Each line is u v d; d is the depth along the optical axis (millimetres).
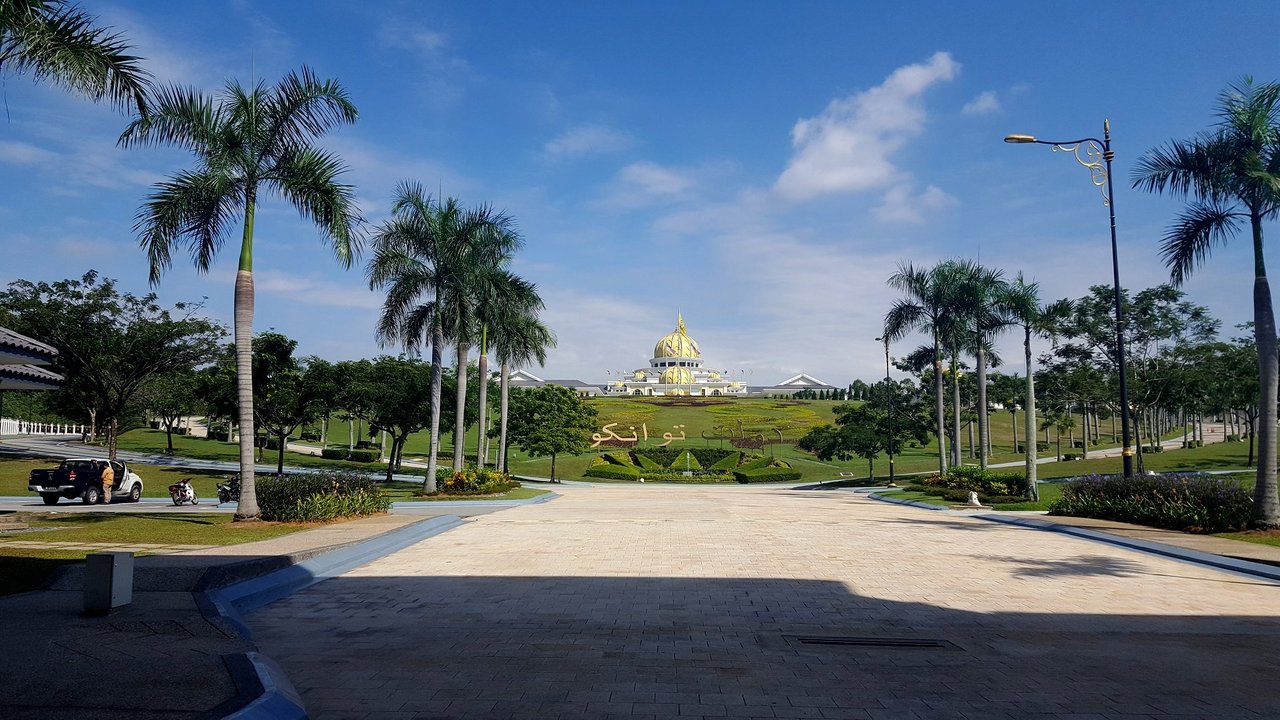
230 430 67625
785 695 6355
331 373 38906
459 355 31844
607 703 6094
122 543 13539
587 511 25781
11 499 29656
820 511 26500
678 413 104562
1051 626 9023
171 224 17609
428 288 28781
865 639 8328
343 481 20703
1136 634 8672
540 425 57219
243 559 11016
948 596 10758
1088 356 44062
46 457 42125
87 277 37188
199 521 18094
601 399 122250
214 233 18500
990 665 7344
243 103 18156
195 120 17422
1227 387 42156
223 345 40156
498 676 6828
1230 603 10414
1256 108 17281
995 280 33594
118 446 54812
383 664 7199
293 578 11234
